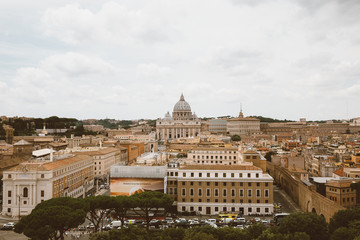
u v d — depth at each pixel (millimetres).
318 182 186750
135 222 151375
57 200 125188
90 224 152000
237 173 171500
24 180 162375
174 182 176250
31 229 104500
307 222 115375
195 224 147250
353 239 94188
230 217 158500
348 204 162250
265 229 113938
